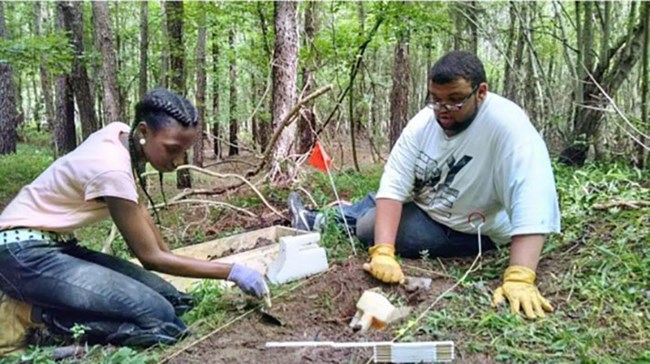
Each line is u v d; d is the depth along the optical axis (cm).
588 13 614
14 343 228
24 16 1609
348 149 1167
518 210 258
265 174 585
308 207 442
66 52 718
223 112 1395
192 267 237
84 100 930
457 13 948
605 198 363
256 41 1159
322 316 250
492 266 296
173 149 222
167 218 490
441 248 315
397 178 307
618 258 266
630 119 550
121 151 225
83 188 221
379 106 1357
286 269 290
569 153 618
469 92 265
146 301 229
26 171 1031
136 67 1421
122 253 379
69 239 250
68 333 230
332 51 759
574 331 217
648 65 607
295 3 619
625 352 202
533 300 237
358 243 346
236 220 471
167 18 1002
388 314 237
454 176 293
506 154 269
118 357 206
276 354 212
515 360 200
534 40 875
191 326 243
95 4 793
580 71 619
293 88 614
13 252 222
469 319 229
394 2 716
